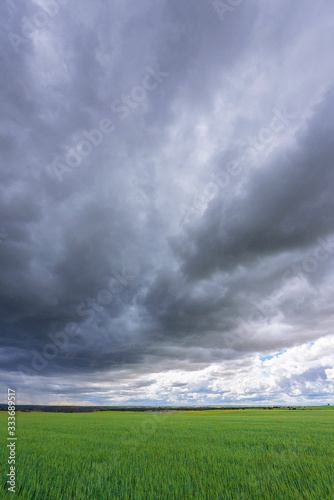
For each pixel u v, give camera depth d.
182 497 6.66
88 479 8.16
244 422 32.34
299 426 25.73
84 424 28.88
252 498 6.57
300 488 7.09
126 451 12.45
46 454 11.81
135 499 6.56
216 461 10.20
